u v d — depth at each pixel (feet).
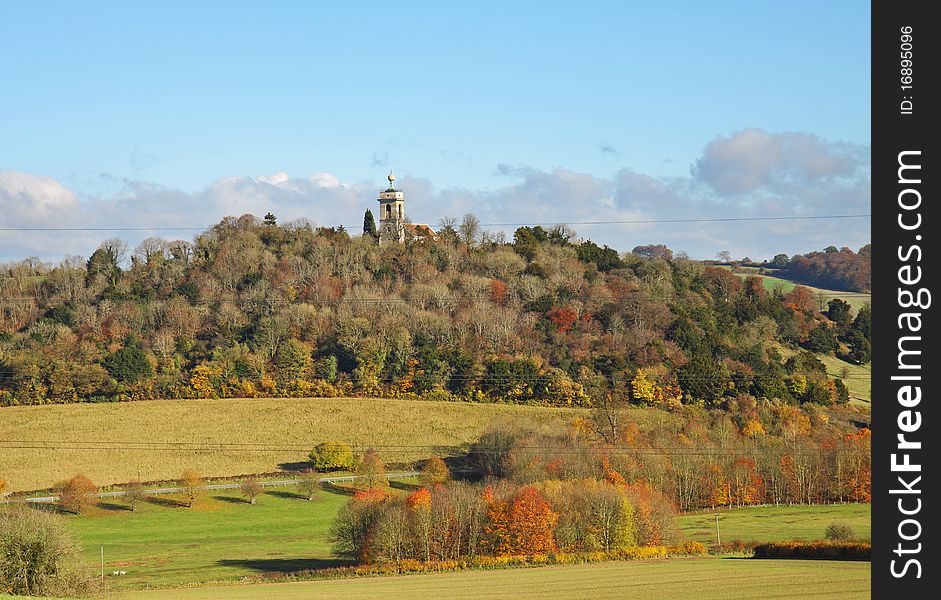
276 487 474.90
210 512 435.12
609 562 317.63
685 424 505.66
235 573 322.55
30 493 452.35
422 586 274.98
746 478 424.87
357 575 312.29
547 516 330.54
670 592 242.37
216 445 525.75
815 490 427.33
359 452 513.04
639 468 414.62
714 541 343.26
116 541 383.86
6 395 565.53
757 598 226.58
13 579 238.89
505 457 452.35
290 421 555.28
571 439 454.81
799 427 499.10
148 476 484.33
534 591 255.09
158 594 271.08
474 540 329.93
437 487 375.66
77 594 245.45
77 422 544.21
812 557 311.88
